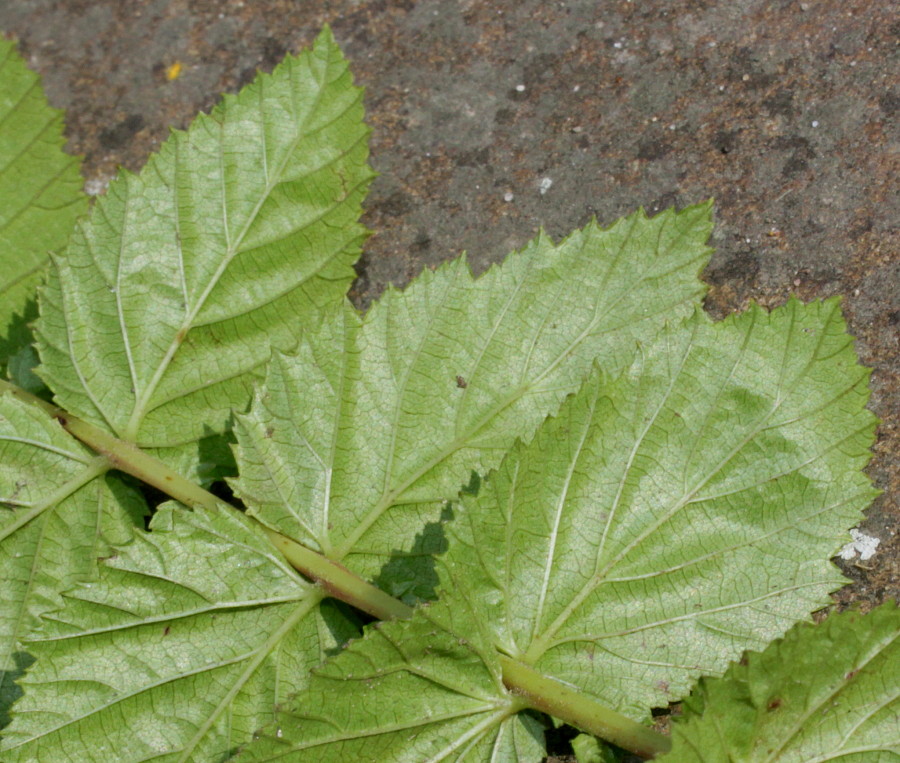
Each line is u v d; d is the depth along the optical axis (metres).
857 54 0.47
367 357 0.44
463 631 0.43
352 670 0.43
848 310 0.46
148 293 0.46
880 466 0.45
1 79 0.47
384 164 0.49
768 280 0.46
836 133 0.47
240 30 0.51
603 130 0.48
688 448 0.43
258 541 0.44
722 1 0.48
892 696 0.42
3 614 0.45
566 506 0.43
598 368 0.43
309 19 0.50
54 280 0.46
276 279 0.46
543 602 0.43
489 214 0.48
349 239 0.46
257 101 0.46
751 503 0.43
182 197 0.46
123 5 0.52
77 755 0.44
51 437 0.45
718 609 0.43
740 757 0.42
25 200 0.47
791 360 0.43
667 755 0.42
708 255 0.45
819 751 0.42
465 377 0.44
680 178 0.47
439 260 0.48
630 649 0.43
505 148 0.48
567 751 0.45
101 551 0.45
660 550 0.43
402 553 0.44
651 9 0.48
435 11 0.50
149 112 0.51
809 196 0.47
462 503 0.43
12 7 0.52
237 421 0.44
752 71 0.48
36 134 0.47
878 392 0.45
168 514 0.44
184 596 0.44
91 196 0.50
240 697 0.44
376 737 0.43
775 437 0.43
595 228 0.45
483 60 0.49
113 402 0.46
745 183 0.47
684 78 0.48
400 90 0.49
